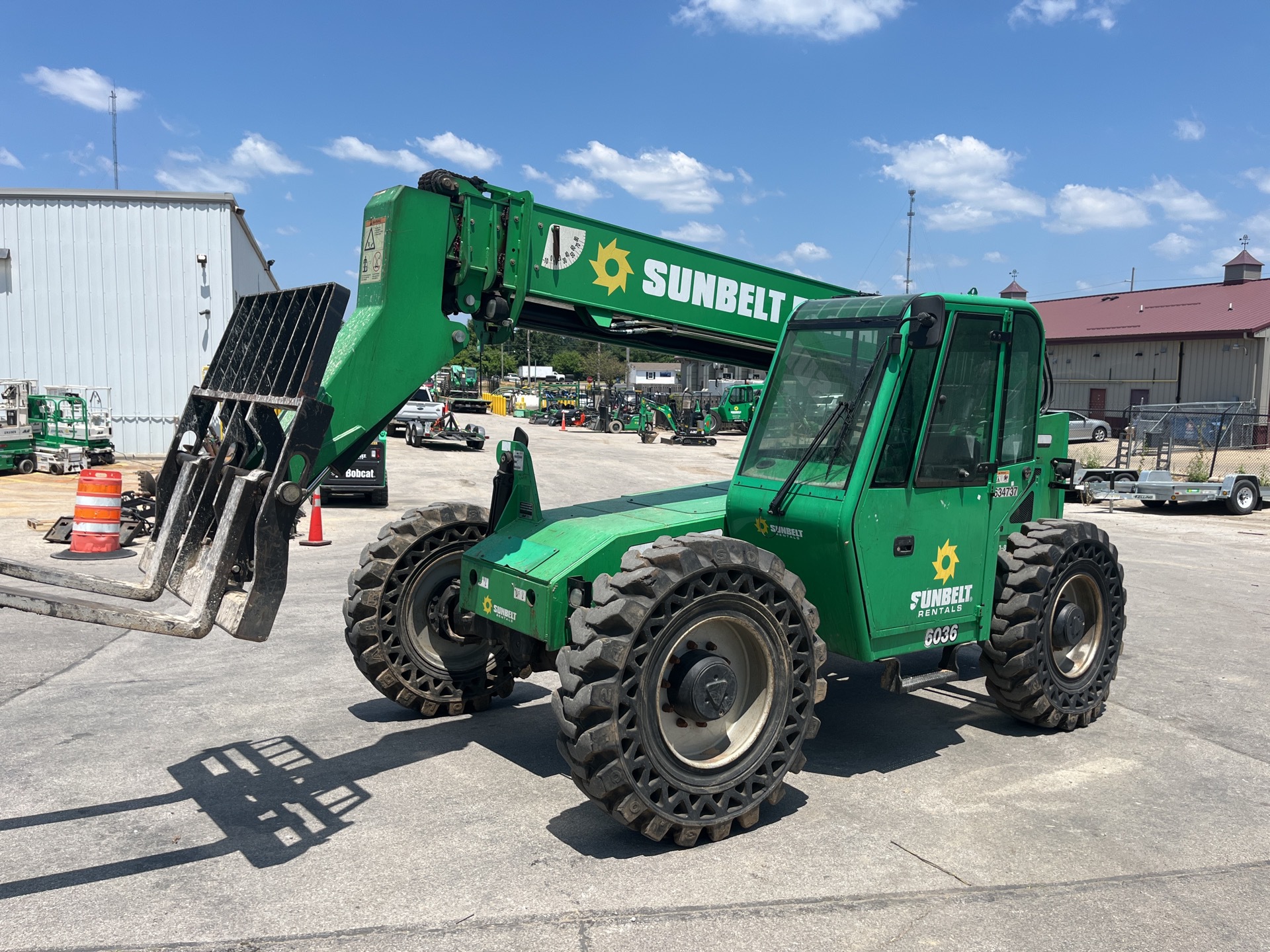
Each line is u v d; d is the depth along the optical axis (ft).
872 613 15.21
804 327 16.51
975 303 16.08
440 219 15.48
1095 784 15.78
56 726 17.88
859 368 15.44
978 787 15.56
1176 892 12.07
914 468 15.44
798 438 16.06
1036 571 17.49
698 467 84.33
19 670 21.52
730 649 14.12
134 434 73.92
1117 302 140.15
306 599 29.32
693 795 13.16
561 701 12.77
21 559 32.83
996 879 12.32
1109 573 19.10
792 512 15.28
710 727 13.92
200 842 13.14
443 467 76.54
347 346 14.79
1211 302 123.65
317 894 11.68
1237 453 82.74
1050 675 17.98
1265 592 32.99
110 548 34.32
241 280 80.69
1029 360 17.69
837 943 10.70
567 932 10.85
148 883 11.92
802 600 14.19
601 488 63.36
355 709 19.27
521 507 17.48
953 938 10.85
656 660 12.88
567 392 189.57
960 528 16.43
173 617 12.16
